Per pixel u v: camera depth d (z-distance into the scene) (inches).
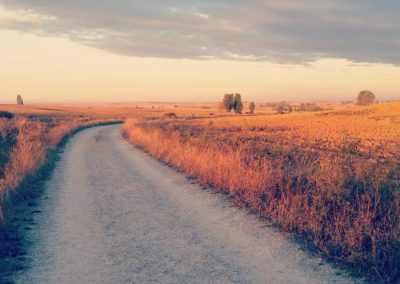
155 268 221.5
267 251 245.1
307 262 226.4
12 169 456.1
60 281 205.2
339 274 209.3
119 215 335.0
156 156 734.5
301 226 279.9
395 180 359.9
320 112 3275.1
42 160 621.9
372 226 241.0
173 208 357.1
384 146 1043.3
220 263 227.9
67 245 260.2
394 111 2770.7
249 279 205.8
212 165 471.2
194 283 201.6
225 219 317.7
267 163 465.7
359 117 2559.1
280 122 2298.2
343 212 274.7
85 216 331.9
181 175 534.9
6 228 283.0
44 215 334.3
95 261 232.4
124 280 206.1
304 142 1130.7
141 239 271.9
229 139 1101.1
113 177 529.0
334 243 245.8
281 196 344.8
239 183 404.8
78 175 545.6
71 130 1498.5
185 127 1750.7
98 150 879.7
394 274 200.2
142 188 451.5
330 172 377.4
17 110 4842.5
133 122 1692.9
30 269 220.4
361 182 347.6
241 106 5915.4
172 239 271.1
